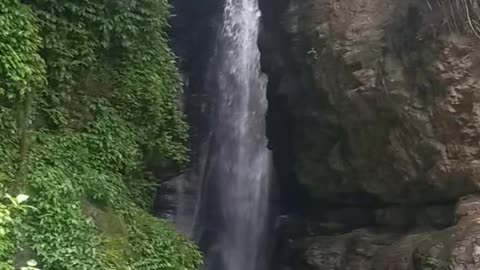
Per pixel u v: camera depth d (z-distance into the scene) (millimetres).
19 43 9344
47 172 9555
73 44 10883
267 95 19734
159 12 12281
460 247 12477
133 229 10641
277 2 18547
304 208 18703
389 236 15492
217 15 23734
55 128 10516
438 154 14109
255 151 21562
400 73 14695
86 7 10992
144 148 11945
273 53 18812
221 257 21219
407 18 14727
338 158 16562
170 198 21500
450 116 13727
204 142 22453
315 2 16781
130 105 11688
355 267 15461
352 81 15539
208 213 21906
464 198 13867
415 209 15328
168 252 10820
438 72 13773
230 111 22688
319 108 16812
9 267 7344
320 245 16719
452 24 13609
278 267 18719
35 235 8906
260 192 20969
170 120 12688
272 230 19828
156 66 12258
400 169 15055
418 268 13336
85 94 11070
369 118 15422
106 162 10930
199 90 22953
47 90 10484
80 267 8961
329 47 16109
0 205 7168
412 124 14492
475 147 13602
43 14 10492
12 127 9523
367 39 15445
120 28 11344
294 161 18438
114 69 11570
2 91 9188
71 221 9203
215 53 23500
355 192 16656
